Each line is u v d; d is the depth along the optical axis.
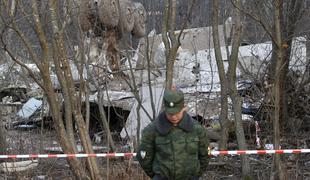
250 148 11.11
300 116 12.80
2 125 10.93
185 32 13.45
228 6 11.48
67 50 10.66
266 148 10.62
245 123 11.98
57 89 10.69
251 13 9.48
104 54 13.88
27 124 14.45
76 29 9.84
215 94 13.62
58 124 8.25
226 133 10.34
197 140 5.76
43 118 12.93
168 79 9.01
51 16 8.32
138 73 13.98
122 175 8.95
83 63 9.55
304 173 9.48
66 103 8.38
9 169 9.88
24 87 16.83
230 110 12.10
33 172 9.89
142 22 16.16
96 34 14.03
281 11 9.96
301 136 12.02
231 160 10.56
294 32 10.77
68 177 9.57
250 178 9.20
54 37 8.31
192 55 15.98
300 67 13.49
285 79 11.87
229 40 13.98
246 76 12.91
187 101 13.34
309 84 12.98
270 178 8.76
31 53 8.09
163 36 9.19
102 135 13.30
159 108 11.41
